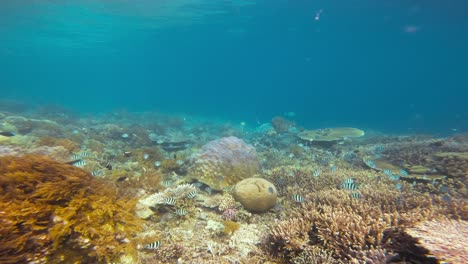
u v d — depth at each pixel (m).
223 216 5.86
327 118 46.69
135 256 4.03
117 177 6.67
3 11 26.61
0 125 13.37
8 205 3.41
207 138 19.38
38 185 3.84
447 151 10.16
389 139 16.47
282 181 7.92
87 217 3.81
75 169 4.55
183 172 8.62
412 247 3.29
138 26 36.91
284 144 16.45
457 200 5.44
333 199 5.39
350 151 12.86
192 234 5.08
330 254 3.78
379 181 7.55
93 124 21.89
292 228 4.42
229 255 4.59
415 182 7.66
